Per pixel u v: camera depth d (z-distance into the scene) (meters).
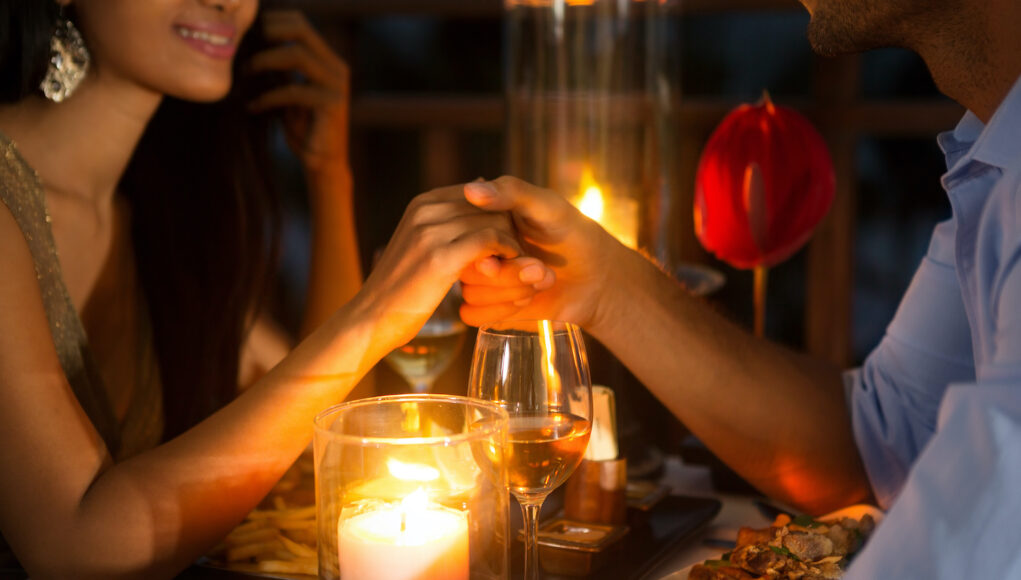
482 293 1.28
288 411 1.21
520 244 1.31
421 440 1.03
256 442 1.20
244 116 1.69
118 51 1.48
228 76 1.55
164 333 1.64
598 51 1.75
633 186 1.75
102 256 1.59
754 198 1.44
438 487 1.04
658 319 1.34
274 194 1.74
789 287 3.33
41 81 1.43
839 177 2.29
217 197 1.66
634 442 1.44
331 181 1.81
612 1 1.74
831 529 1.16
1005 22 1.11
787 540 1.14
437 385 1.80
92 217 1.57
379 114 2.58
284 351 1.79
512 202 1.24
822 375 1.41
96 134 1.53
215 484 1.20
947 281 1.32
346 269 1.81
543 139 1.76
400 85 3.97
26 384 1.22
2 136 1.29
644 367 1.36
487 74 3.92
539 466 1.10
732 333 1.39
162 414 1.65
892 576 0.94
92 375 1.41
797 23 3.57
